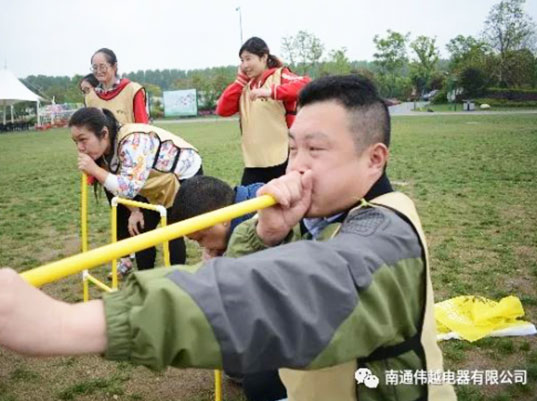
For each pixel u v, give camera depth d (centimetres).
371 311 104
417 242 122
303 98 138
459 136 1905
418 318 123
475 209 764
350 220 129
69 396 339
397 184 995
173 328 87
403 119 3297
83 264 103
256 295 92
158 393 342
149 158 396
